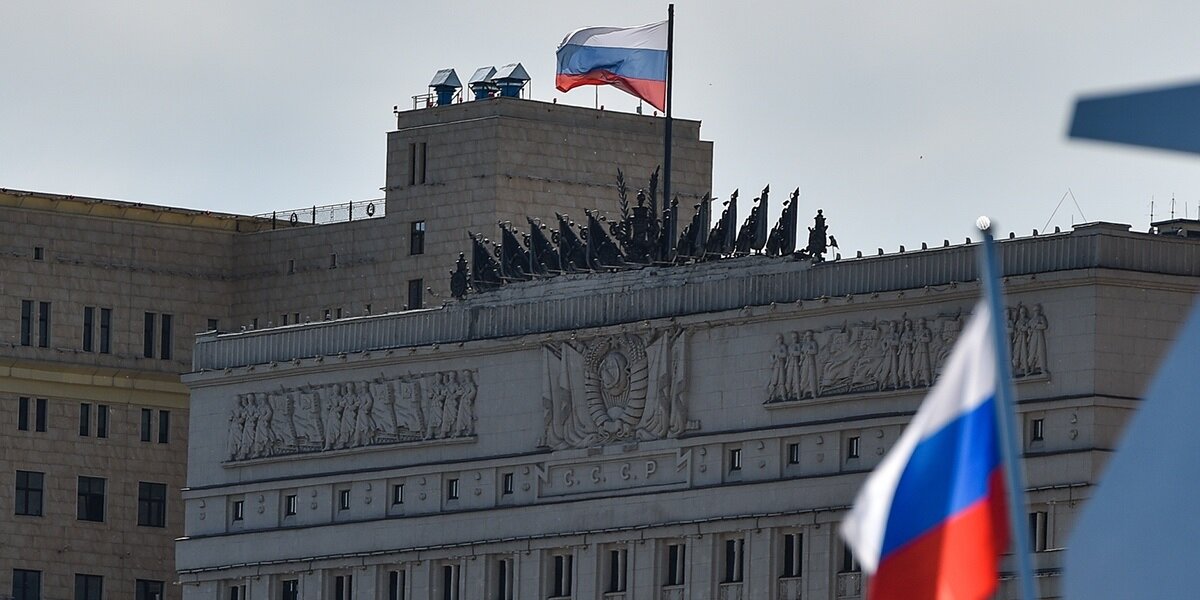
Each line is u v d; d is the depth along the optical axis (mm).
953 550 121312
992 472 121500
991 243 124062
